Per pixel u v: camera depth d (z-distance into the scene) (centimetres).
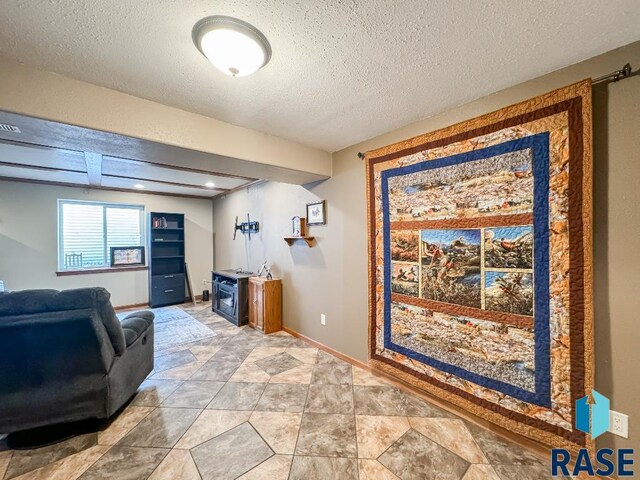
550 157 153
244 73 139
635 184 132
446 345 199
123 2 107
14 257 404
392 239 232
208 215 598
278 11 112
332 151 293
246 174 288
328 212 304
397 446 167
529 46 134
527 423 162
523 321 164
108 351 177
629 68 131
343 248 285
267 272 415
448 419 191
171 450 164
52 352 161
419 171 212
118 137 181
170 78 160
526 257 162
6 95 143
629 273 134
